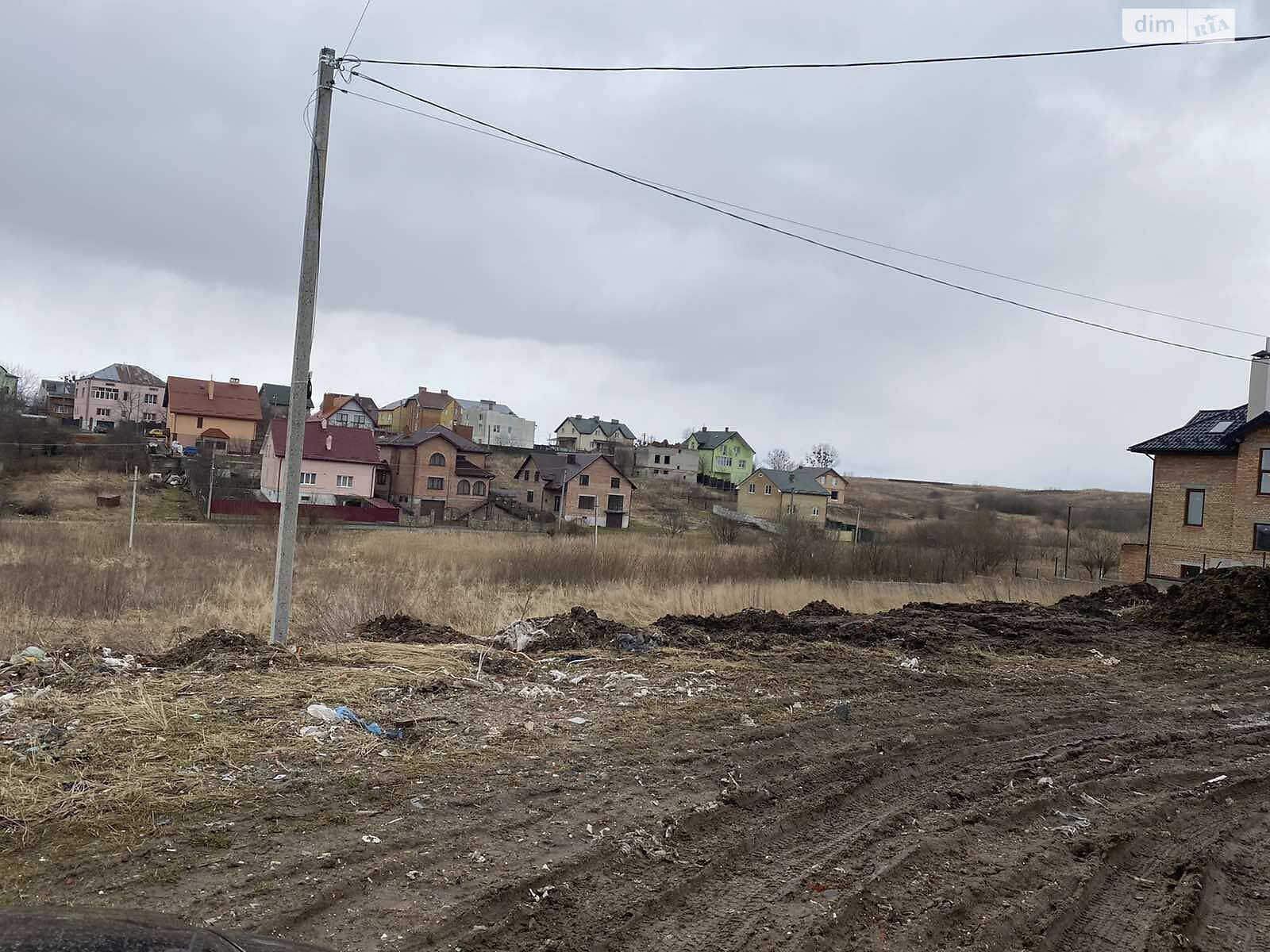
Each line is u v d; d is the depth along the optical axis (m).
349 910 4.03
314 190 10.05
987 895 4.68
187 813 5.01
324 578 20.55
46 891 3.99
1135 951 4.21
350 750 6.29
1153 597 19.23
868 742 7.53
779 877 4.78
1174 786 6.97
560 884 4.45
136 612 14.34
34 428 62.62
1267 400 29.17
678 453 99.75
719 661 10.66
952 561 33.66
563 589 22.06
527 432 120.38
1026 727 8.47
